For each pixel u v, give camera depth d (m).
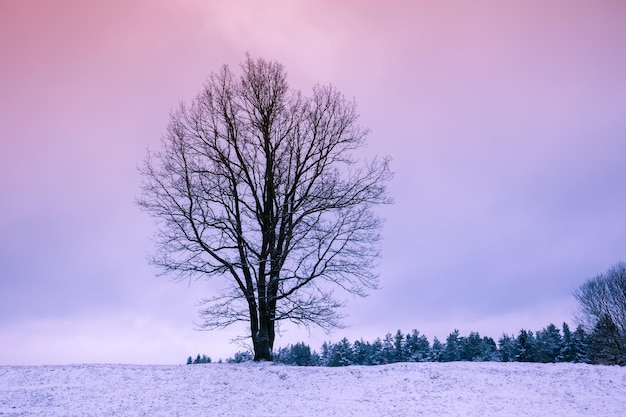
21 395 14.31
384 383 15.43
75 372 16.77
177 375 16.70
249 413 13.08
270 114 21.19
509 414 12.30
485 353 88.12
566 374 15.80
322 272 19.42
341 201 20.41
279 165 20.75
